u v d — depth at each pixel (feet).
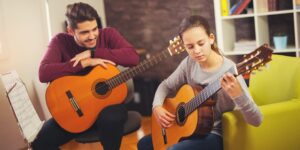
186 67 8.45
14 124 13.52
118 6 17.98
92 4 16.72
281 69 8.92
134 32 17.93
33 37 14.38
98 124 9.39
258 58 7.07
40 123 10.02
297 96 8.48
